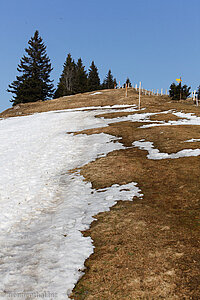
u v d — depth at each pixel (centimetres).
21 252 859
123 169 1633
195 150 1833
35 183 1614
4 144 2850
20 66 9794
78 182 1545
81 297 623
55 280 692
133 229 906
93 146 2408
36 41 10050
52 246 864
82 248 830
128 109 4931
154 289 622
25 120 4850
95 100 6706
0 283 699
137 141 2400
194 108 4672
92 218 1038
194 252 743
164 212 1016
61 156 2206
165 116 3775
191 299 581
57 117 4716
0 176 1778
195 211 995
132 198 1193
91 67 13050
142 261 727
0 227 1072
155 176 1446
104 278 679
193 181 1288
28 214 1193
